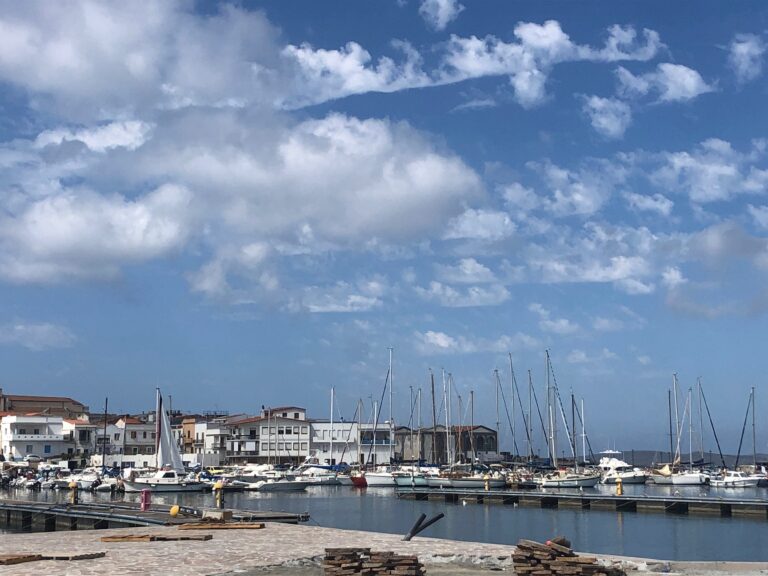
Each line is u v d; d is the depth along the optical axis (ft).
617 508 264.93
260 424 566.36
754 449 488.44
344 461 560.20
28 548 103.45
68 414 618.85
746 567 87.97
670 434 490.08
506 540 195.31
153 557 93.09
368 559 78.23
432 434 603.26
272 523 140.36
